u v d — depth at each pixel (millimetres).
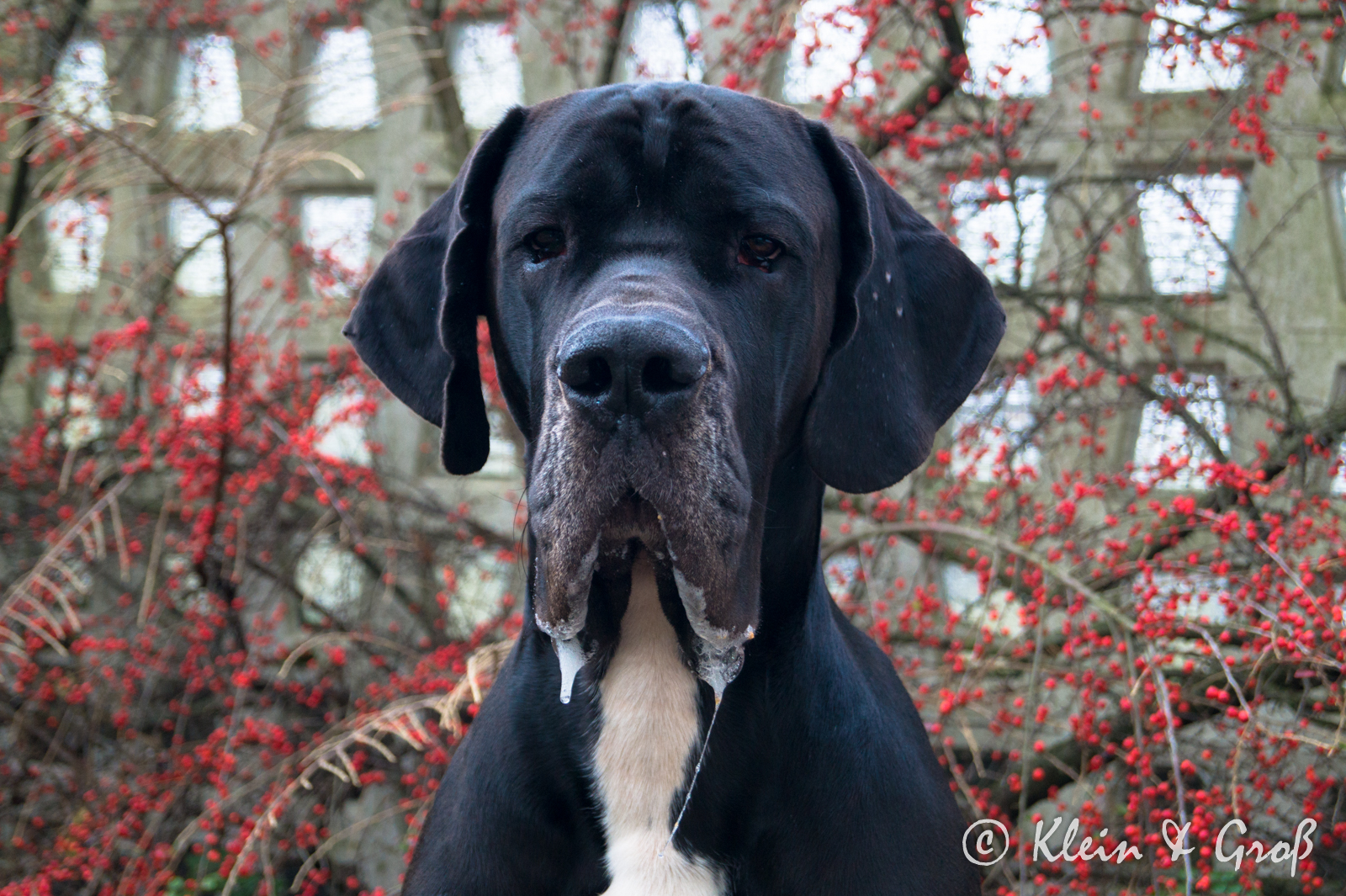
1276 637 2979
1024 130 5215
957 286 2314
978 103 4223
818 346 2018
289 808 4695
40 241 7387
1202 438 3895
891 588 4949
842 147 2141
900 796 2088
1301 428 3902
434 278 2354
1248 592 3197
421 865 2152
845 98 4680
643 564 1849
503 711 2119
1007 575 4094
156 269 4945
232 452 4953
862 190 2074
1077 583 3268
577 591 1729
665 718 2004
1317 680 3391
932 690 3852
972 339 2326
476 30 7594
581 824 2025
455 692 3326
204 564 4730
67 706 5125
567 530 1702
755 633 1881
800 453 2074
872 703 2184
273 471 4750
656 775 2004
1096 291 4246
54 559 4234
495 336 2100
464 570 5648
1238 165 5723
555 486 1716
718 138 1881
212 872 5078
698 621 1731
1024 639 3617
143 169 4312
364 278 5605
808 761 2016
